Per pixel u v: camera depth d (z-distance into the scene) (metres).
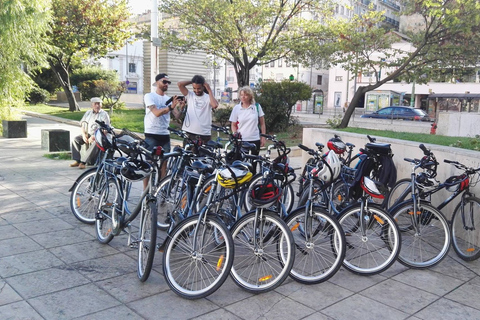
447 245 4.54
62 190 7.18
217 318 3.39
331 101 50.81
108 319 3.33
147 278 3.94
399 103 41.41
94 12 21.31
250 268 4.23
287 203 5.79
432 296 3.87
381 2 50.59
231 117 6.30
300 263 4.38
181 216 4.66
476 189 5.03
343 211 4.45
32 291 3.71
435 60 13.85
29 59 14.42
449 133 13.27
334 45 15.41
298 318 3.42
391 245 4.30
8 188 7.20
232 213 4.64
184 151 4.62
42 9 13.98
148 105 5.84
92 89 34.94
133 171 4.14
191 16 15.37
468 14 12.00
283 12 15.87
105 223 4.92
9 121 13.43
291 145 13.12
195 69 22.73
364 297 3.81
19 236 5.02
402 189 5.92
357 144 7.21
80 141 8.96
